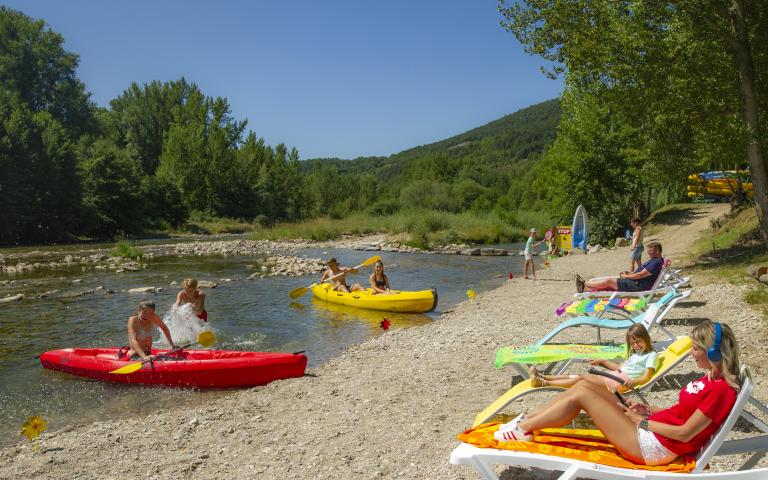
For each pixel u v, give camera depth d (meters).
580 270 21.41
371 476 4.75
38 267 24.92
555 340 9.78
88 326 12.64
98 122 71.94
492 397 6.79
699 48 15.90
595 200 35.22
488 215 50.06
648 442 3.65
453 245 36.88
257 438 5.78
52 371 9.10
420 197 90.31
